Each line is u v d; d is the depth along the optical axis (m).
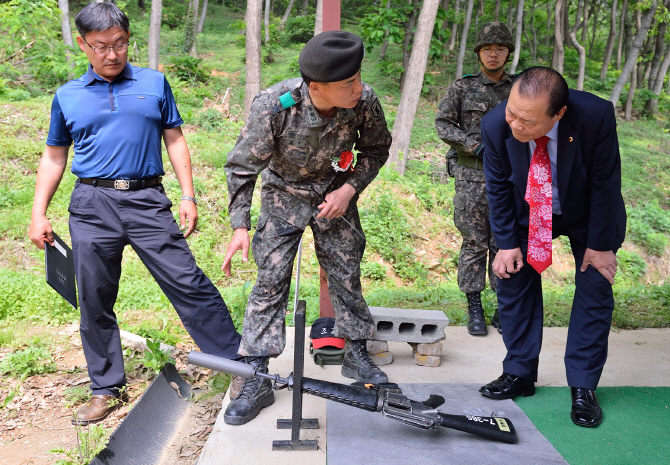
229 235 8.43
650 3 18.20
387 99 17.88
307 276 8.00
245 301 4.79
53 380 3.69
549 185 2.61
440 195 10.77
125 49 2.97
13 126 9.80
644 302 5.49
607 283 2.72
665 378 3.28
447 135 4.09
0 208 7.94
